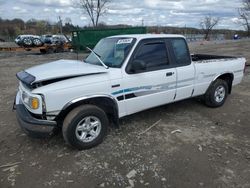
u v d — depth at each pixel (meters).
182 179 3.61
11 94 7.92
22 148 4.43
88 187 3.45
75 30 21.03
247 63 14.00
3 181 3.57
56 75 4.03
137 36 4.89
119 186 3.48
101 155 4.19
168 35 5.25
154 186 3.47
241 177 3.67
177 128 5.22
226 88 6.49
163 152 4.29
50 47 24.36
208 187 3.46
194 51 23.17
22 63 16.73
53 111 3.96
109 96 4.40
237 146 4.53
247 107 6.57
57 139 4.71
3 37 63.28
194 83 5.71
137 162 4.00
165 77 5.09
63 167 3.88
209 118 5.79
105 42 5.40
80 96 4.12
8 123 5.50
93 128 4.37
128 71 4.60
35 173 3.74
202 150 4.37
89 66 4.59
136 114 5.89
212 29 72.00
